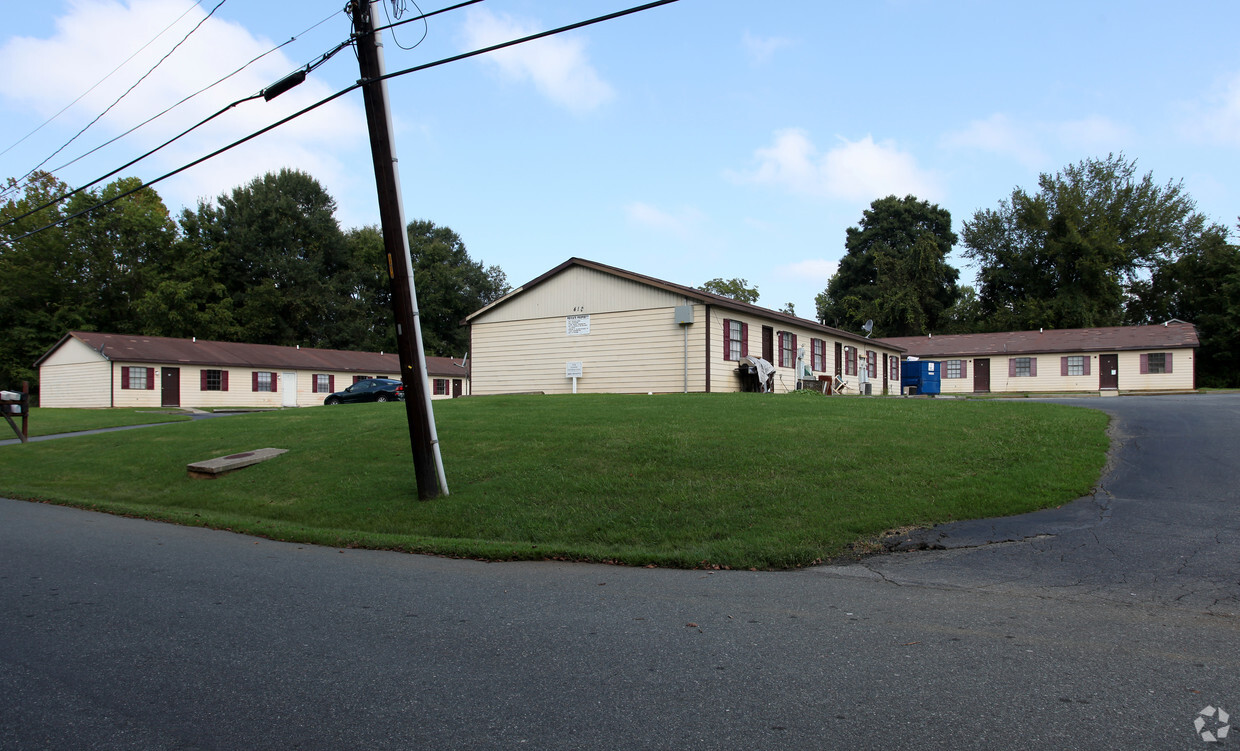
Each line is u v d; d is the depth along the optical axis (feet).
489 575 20.88
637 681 12.31
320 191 201.36
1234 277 138.00
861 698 11.42
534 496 30.53
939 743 9.86
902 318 170.19
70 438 59.16
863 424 41.37
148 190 195.93
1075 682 11.93
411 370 31.76
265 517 32.37
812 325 94.02
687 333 74.43
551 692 11.89
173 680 12.68
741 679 12.32
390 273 31.83
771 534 24.18
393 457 40.11
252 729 10.69
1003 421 42.24
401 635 15.07
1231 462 31.04
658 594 18.33
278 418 61.11
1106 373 121.29
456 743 10.09
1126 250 163.02
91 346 119.55
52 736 10.53
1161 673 12.28
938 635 14.52
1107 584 17.99
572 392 81.00
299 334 189.67
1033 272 168.25
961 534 23.43
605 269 79.41
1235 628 14.62
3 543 26.48
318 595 18.54
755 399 59.16
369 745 10.07
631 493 29.86
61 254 166.40
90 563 22.84
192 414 98.12
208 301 177.06
